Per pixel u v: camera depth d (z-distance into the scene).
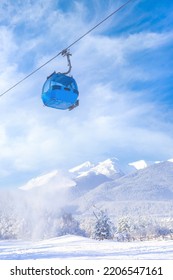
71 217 116.75
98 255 22.38
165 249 24.33
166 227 93.94
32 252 26.86
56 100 13.20
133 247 27.66
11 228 117.38
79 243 37.22
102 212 71.12
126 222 80.62
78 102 13.67
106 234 68.62
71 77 13.44
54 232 111.44
